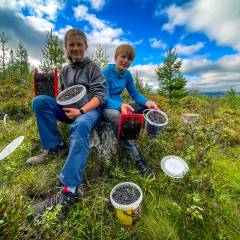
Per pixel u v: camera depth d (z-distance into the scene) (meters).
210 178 2.33
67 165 1.80
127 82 2.91
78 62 2.47
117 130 2.31
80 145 1.85
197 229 1.70
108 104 2.44
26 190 2.04
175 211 1.87
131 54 2.56
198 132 3.73
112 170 2.37
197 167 2.63
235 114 9.33
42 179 2.14
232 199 2.22
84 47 2.38
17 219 1.34
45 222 1.50
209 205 1.91
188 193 2.11
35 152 2.86
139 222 1.72
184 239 1.65
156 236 1.61
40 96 2.32
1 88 9.72
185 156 2.85
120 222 1.74
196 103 11.08
